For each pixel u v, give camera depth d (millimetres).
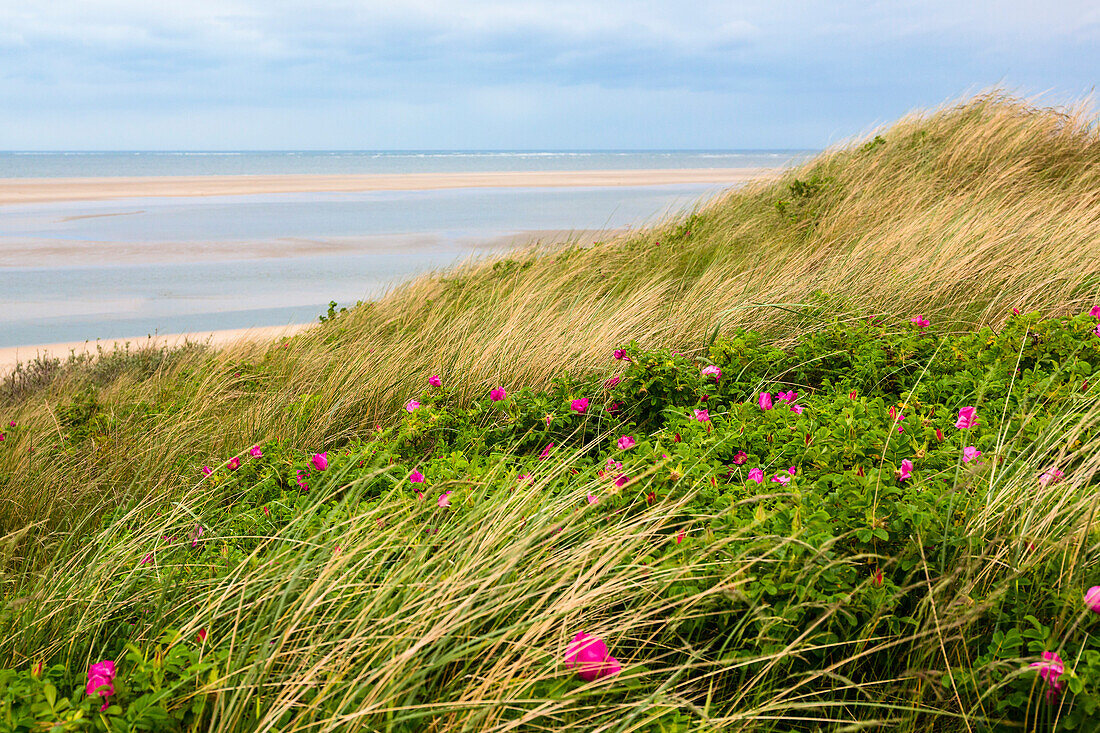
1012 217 6348
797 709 2010
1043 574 2096
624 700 1926
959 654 1981
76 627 2221
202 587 2447
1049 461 2783
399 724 1755
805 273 6164
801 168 10969
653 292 5926
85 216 32344
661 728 1782
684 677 2090
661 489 2631
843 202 8258
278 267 18625
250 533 2932
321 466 3301
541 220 28203
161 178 71938
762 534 2203
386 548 2391
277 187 54812
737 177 64562
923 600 1987
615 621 2125
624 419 3982
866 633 1986
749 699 2037
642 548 2369
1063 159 8609
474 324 6000
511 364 4840
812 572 2072
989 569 2053
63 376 8734
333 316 8258
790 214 8562
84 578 2512
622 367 4496
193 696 1812
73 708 1748
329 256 20281
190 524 3041
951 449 2795
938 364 4035
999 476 2379
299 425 4590
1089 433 2938
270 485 3514
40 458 4645
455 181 62938
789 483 2514
